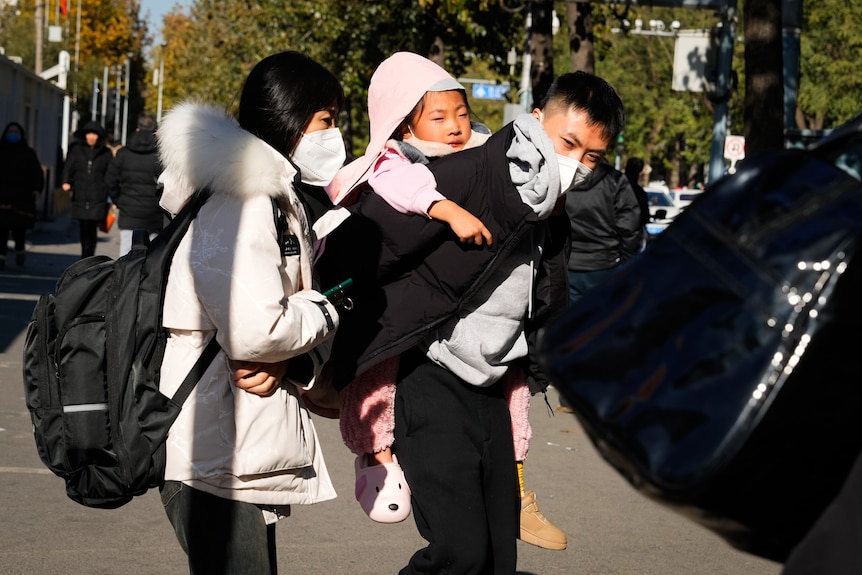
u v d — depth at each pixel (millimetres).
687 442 2076
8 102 37938
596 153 4223
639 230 10656
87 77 76562
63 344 3773
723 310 2164
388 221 4148
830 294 2084
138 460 3717
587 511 7531
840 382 2072
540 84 20500
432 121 4441
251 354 3590
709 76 19344
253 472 3695
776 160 2328
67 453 3766
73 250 27500
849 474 2029
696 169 74062
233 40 46094
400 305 4180
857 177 2412
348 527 6906
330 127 4027
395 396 4336
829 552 1979
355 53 33438
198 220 3686
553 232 4434
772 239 2188
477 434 4293
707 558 6617
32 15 68938
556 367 2291
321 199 4344
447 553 4168
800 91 41531
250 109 3998
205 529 3736
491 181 4148
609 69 57969
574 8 19922
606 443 2184
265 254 3623
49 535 6449
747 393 2062
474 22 27797
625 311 2291
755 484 2094
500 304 4270
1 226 21094
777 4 12102
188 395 3723
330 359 4273
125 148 16812
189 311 3697
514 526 4391
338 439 9273
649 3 18359
